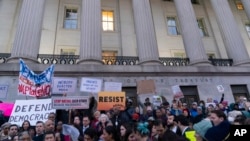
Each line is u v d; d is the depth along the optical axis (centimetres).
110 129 427
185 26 1694
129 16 2166
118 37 2056
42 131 612
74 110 907
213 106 944
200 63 1551
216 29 2341
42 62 1445
